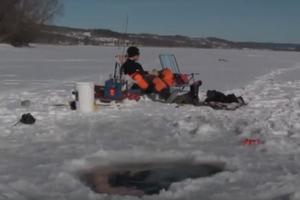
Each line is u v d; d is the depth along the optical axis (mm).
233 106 10320
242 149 6727
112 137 7539
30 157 6359
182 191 5031
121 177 5723
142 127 8289
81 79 18031
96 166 6094
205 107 10344
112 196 4961
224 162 6156
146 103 10844
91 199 4887
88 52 53156
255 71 24766
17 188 5184
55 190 5137
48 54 46219
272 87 15055
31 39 64438
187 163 6203
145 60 35344
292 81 17594
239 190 5023
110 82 10625
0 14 60406
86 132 7891
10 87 14695
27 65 27578
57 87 14805
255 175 5488
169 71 11359
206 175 5750
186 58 42219
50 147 6883
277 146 6789
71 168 5902
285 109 9977
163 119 9000
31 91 13516
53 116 9250
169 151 6574
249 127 8055
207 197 4867
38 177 5520
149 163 6227
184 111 9867
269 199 4789
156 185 5469
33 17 63875
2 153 6574
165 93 11109
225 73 22656
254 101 11375
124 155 6480
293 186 5055
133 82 11852
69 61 33375
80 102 9742
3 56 39844
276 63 35688
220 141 7242
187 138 7441
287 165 5883
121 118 9125
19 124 8453
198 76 20359
